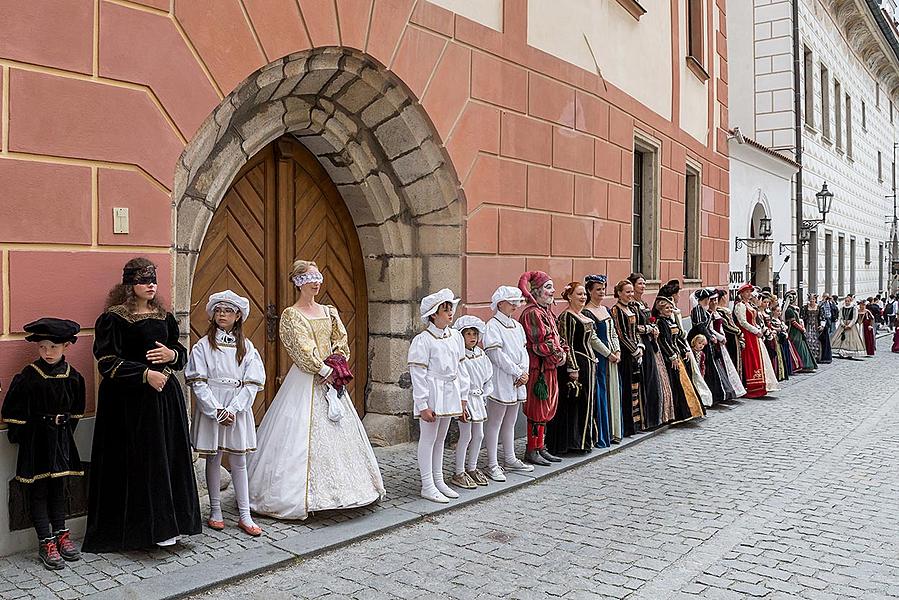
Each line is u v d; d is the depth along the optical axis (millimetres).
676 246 12602
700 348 10188
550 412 7059
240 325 4969
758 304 13203
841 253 26875
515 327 6637
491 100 7844
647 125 11375
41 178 4359
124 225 4742
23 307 4301
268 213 6668
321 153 7066
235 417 4836
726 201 15453
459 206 7484
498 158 7953
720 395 10555
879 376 14727
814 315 17578
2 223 4207
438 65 7148
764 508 5750
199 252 5754
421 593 4086
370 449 5473
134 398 4355
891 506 5828
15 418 4121
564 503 5867
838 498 6051
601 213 9945
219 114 5410
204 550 4531
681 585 4230
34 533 4410
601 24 9961
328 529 4980
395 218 7492
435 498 5695
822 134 23750
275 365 6715
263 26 5551
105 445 4391
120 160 4711
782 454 7688
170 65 4961
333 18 6074
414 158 7234
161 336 4430
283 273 6758
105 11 4609
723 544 4922
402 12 6738
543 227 8680
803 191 21516
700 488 6336
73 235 4504
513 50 8164
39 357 4328
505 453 6840
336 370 5230
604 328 7852
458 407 5824
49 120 4375
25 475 4141
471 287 7547
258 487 5188
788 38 20859
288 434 5176
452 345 5852
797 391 12523
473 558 4625
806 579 4332
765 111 21359
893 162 35781
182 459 4496
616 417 8016
